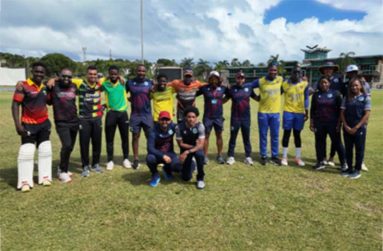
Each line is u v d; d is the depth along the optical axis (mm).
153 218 4148
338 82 6363
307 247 3512
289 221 4094
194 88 6414
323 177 5809
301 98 6426
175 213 4285
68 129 5566
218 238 3678
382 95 33688
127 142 6438
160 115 5398
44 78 5570
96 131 5945
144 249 3459
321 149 6297
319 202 4668
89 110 5812
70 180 5559
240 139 9539
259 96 6668
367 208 4484
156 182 5305
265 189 5168
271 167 6457
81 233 3781
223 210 4383
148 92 6285
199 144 5223
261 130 6625
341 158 6246
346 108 5750
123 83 6293
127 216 4199
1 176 5742
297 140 6641
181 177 5688
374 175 5914
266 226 3963
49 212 4312
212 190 5109
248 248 3484
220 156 6793
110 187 5223
